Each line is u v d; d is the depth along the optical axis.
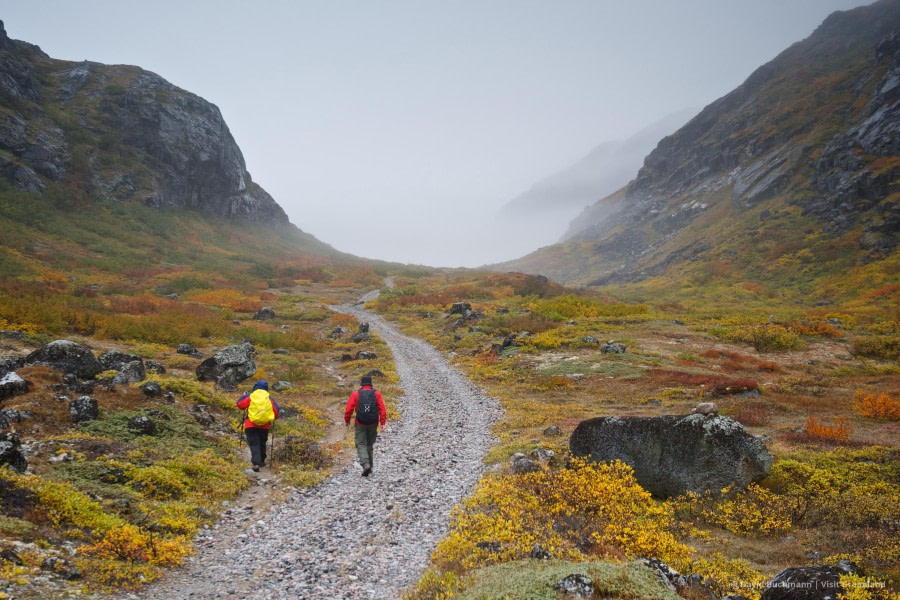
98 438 10.06
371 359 30.39
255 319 42.53
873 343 30.50
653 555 6.67
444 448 13.80
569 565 5.32
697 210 137.38
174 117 92.19
